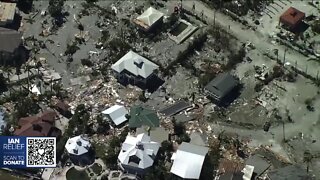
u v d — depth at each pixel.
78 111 98.94
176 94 103.69
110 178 91.31
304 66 108.19
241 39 112.94
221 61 109.12
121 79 105.25
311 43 111.81
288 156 95.06
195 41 111.00
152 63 104.94
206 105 102.06
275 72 106.62
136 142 92.50
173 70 107.31
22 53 108.38
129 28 113.88
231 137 97.44
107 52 109.69
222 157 94.44
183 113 100.69
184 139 96.06
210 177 91.62
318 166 93.56
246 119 100.25
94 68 107.12
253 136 97.88
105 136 96.94
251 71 107.44
